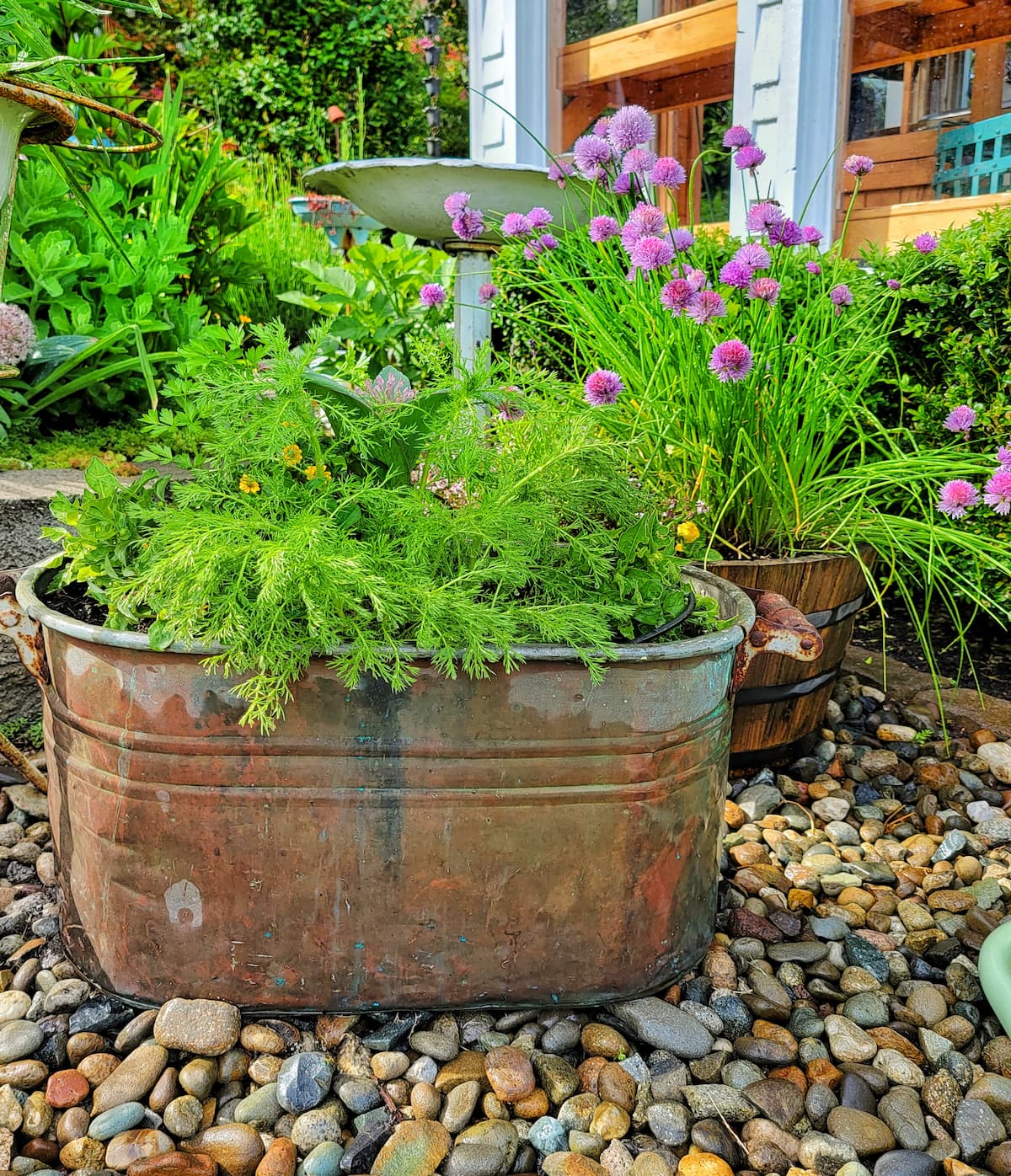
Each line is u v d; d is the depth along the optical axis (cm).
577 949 114
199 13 807
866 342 197
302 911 110
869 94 338
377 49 824
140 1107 104
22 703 184
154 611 113
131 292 255
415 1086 108
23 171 242
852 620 188
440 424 117
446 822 108
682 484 178
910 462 180
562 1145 104
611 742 107
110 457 226
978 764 195
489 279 286
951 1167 101
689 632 123
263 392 114
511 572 108
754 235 214
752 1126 106
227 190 326
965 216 314
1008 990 120
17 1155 101
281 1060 111
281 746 104
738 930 138
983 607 212
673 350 186
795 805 177
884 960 135
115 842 110
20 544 182
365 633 100
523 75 446
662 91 407
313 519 103
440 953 112
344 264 434
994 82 302
